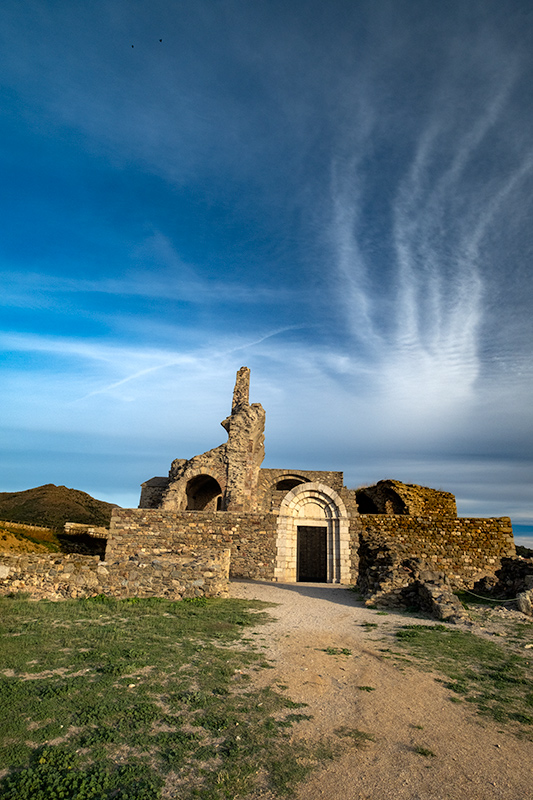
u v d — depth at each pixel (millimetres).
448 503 30734
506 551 23531
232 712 6188
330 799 4414
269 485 35594
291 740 5520
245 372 36219
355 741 5574
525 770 5086
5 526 30078
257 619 12039
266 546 22703
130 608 12320
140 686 6914
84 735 5379
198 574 14734
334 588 19891
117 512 23047
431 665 8664
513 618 13125
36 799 4176
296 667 8242
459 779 4848
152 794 4332
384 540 23406
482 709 6676
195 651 8867
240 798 4383
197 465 31156
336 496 23734
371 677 7895
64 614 11492
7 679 6996
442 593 13680
